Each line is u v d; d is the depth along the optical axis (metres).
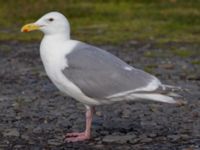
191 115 14.59
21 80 18.80
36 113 14.69
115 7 33.94
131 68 12.28
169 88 12.04
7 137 12.79
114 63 12.28
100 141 12.51
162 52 23.62
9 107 15.28
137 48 24.48
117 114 14.69
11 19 31.20
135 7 34.12
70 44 12.58
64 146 12.23
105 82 12.11
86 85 12.18
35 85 18.08
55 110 15.01
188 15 31.52
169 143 12.34
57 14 12.71
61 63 12.37
